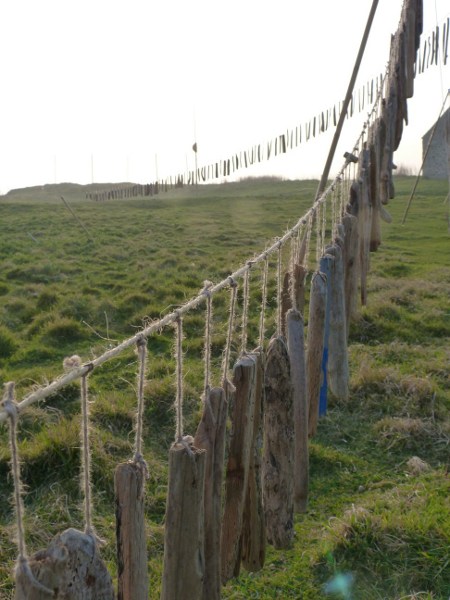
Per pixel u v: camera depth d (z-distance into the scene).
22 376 7.71
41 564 1.29
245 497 2.31
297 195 29.69
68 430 5.58
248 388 2.14
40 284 12.80
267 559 4.41
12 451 1.29
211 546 1.89
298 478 2.67
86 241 18.09
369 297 10.89
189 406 6.58
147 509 5.01
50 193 37.94
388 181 5.14
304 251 3.78
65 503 4.91
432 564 4.07
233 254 15.55
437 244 17.75
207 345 2.04
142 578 1.54
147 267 14.41
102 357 1.56
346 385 3.78
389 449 5.95
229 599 4.05
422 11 5.27
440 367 7.69
